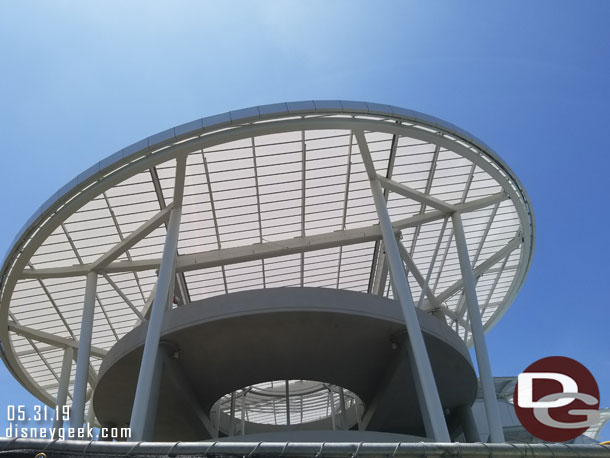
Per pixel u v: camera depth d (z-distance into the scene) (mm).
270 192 26750
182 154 22109
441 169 26844
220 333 22781
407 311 21906
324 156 25281
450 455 8609
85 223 26234
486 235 31688
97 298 31141
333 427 32094
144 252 29156
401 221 27406
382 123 22500
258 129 21625
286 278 33875
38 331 30766
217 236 28906
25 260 24781
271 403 37000
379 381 26703
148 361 20781
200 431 28344
